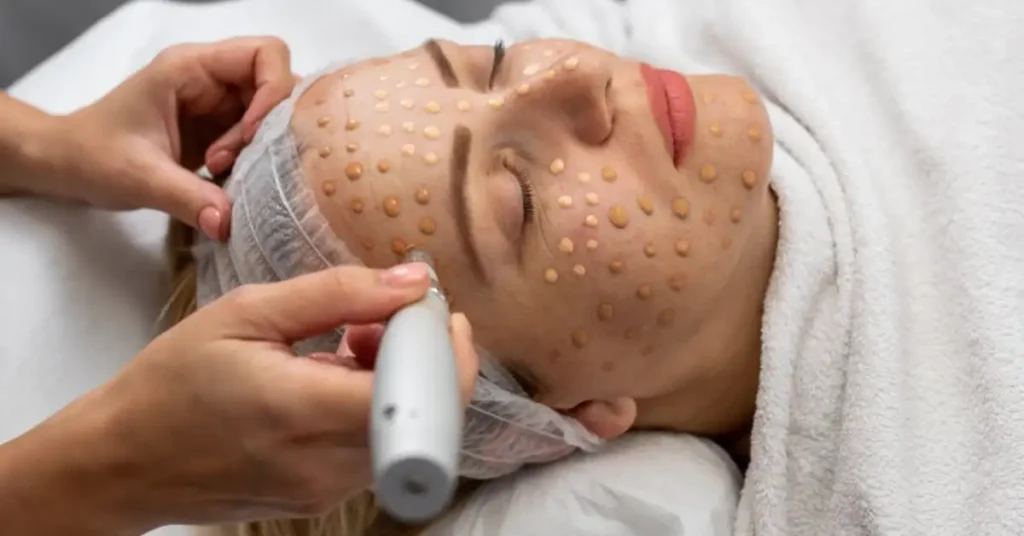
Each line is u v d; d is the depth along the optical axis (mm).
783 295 885
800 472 881
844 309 877
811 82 993
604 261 783
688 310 818
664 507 857
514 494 901
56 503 647
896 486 813
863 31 1004
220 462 611
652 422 949
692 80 872
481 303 792
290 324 592
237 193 858
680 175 806
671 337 831
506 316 797
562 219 781
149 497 646
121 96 946
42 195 992
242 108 1015
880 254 879
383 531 937
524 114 788
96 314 956
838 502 849
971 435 816
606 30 1196
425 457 420
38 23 1391
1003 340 819
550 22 1237
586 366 825
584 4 1251
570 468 904
